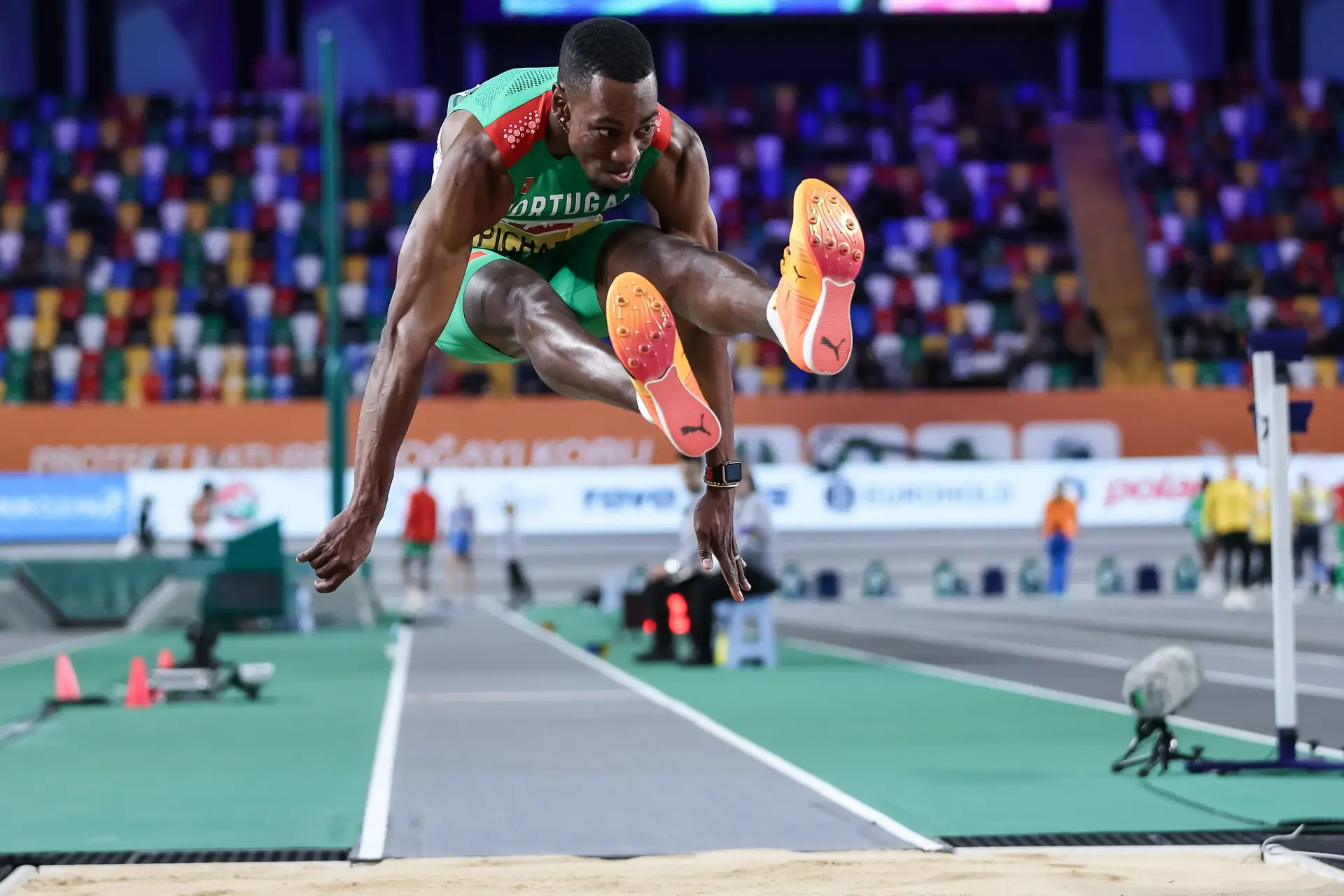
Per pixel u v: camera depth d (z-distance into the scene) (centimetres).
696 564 1536
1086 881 541
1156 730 823
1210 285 3584
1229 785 770
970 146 3856
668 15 3806
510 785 780
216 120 3816
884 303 3538
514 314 434
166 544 2945
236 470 2961
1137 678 803
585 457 3072
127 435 2969
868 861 580
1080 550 3119
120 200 3659
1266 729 991
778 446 3092
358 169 3769
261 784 800
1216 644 1772
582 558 3077
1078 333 3425
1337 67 3994
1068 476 3103
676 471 3086
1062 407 3108
